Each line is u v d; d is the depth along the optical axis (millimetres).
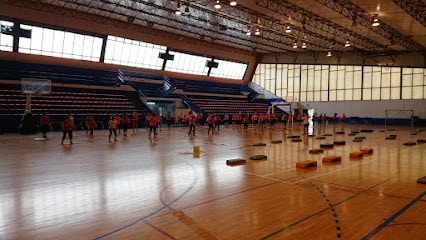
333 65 39375
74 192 6508
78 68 30719
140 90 34188
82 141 16734
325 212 5340
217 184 7328
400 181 7738
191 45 37000
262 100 45344
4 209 5410
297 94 42250
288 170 9102
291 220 4941
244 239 4207
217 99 40719
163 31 33500
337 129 28312
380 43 31484
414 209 5527
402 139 19172
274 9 22734
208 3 22047
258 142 16750
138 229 4539
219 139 18375
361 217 5090
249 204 5777
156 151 12977
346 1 19484
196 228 4590
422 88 33438
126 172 8602
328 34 29000
